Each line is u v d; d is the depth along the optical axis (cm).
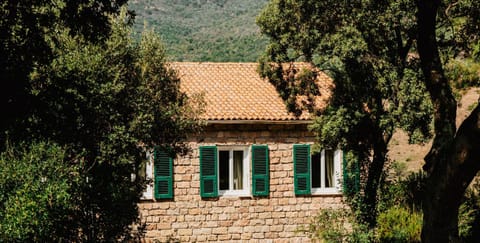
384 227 1630
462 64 2520
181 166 2030
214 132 2056
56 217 1079
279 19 1611
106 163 1273
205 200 2042
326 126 1590
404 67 1530
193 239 2027
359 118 1581
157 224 2005
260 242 2070
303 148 2111
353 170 1655
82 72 1230
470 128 834
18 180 1074
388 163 1719
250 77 2283
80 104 1219
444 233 884
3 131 1136
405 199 1831
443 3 1513
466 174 847
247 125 2078
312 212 2112
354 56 1501
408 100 1484
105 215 1239
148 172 2006
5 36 1069
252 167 2070
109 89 1241
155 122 1377
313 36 1580
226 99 2111
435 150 957
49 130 1192
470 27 1508
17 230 1016
